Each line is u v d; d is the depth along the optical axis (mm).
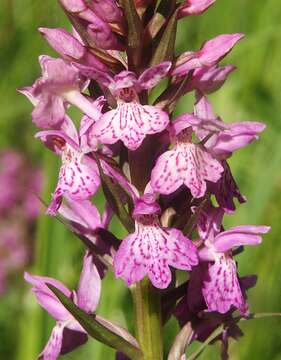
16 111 345
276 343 234
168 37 144
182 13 150
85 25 148
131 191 146
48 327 217
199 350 153
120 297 228
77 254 248
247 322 235
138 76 147
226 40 149
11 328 279
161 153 149
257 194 251
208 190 149
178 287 154
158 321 153
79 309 143
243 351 232
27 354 231
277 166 252
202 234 153
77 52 147
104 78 144
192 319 156
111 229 239
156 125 141
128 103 144
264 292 240
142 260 143
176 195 150
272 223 250
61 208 160
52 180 216
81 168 146
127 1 144
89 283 157
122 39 148
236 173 269
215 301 150
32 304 260
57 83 145
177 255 143
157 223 146
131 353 147
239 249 162
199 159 146
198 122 144
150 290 152
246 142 154
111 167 146
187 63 149
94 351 218
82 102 147
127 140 140
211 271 152
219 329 152
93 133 142
